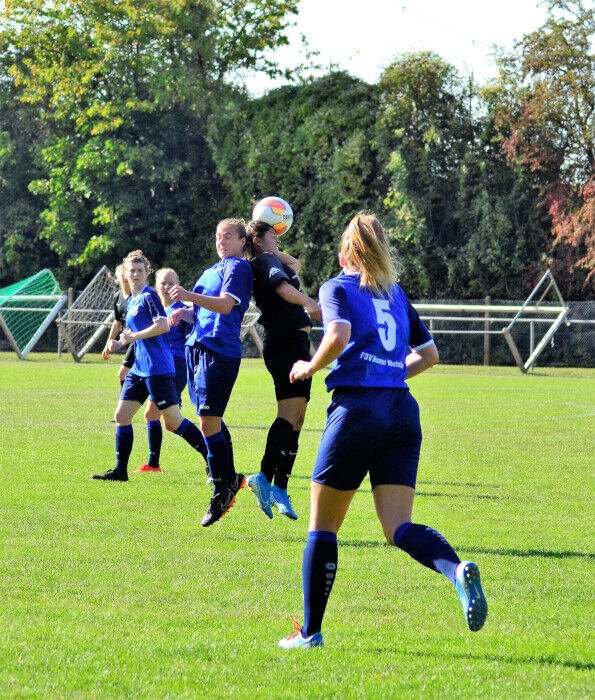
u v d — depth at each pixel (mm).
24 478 22328
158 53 97312
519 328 85188
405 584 13570
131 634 10859
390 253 11258
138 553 15055
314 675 9562
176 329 25328
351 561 14914
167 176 94688
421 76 87688
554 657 10336
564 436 32750
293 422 17781
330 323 10688
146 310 22141
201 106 97125
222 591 12938
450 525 17828
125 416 22438
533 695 9008
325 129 90812
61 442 29047
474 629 9758
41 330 79312
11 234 100375
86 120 96000
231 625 11406
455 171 88188
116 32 96188
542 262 86250
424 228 86375
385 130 88188
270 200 19719
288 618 11766
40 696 8805
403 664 10000
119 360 80562
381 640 10930
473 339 86750
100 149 94750
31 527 16859
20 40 98312
